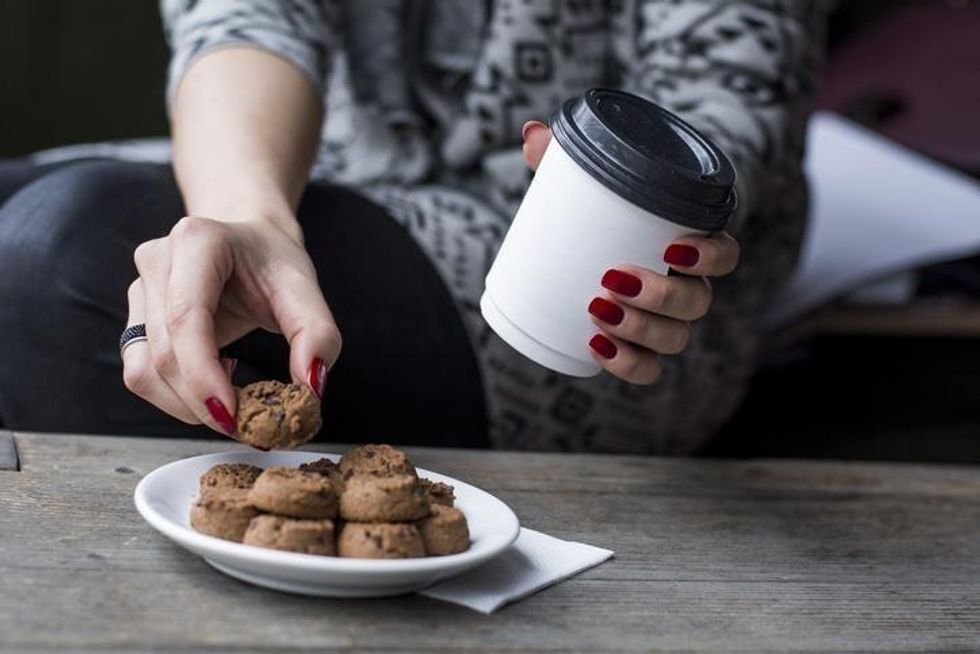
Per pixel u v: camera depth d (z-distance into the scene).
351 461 0.88
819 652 0.85
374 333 1.22
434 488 0.88
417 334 1.24
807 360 1.88
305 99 1.16
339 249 1.22
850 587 0.93
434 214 1.30
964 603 0.93
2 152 2.30
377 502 0.82
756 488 1.09
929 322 1.77
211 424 0.88
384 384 1.23
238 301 0.93
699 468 1.12
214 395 0.87
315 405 0.88
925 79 2.06
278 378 1.15
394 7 1.37
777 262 1.40
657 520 1.00
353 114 1.39
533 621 0.84
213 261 0.90
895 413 1.84
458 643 0.81
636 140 0.91
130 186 1.15
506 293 0.93
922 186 1.79
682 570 0.93
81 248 1.11
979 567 0.98
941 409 1.84
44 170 1.30
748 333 1.39
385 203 1.30
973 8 2.12
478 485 1.03
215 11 1.20
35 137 2.31
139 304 0.93
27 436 1.01
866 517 1.05
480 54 1.36
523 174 1.34
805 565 0.96
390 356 1.23
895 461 1.79
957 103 2.02
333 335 0.91
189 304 0.88
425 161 1.39
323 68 1.21
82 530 0.88
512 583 0.87
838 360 1.88
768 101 1.28
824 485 1.11
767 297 1.42
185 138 1.11
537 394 1.31
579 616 0.85
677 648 0.83
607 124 0.90
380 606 0.83
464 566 0.82
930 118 2.01
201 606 0.81
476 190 1.38
